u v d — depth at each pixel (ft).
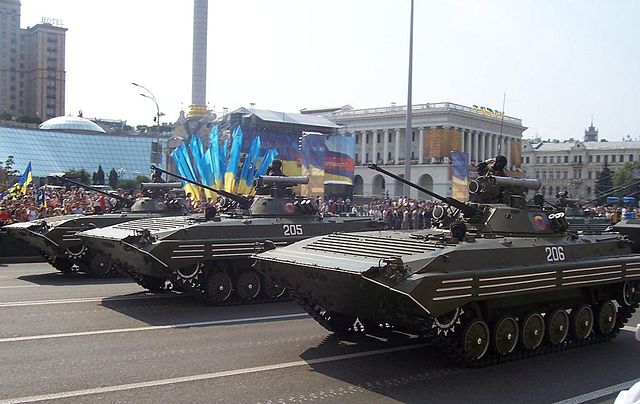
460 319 30.91
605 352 36.17
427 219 101.30
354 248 33.68
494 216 36.94
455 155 102.68
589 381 29.84
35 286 54.75
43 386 26.84
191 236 45.29
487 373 30.89
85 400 25.18
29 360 30.76
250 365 30.89
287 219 52.34
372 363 31.94
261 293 48.52
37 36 452.35
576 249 37.50
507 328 32.99
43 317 40.96
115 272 61.87
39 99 452.76
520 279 32.24
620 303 40.47
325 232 53.11
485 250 31.94
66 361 30.71
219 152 94.79
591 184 231.09
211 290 46.19
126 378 28.17
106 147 311.27
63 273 64.18
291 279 34.60
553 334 35.86
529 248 34.30
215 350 33.53
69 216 63.82
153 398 25.61
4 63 456.45
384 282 28.12
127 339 35.47
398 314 30.42
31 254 77.00
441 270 29.60
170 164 167.02
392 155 287.28
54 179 74.59
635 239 81.00
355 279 29.48
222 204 57.57
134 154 315.17
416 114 271.28
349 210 109.09
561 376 30.63
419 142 275.59
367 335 38.17
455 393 27.48
